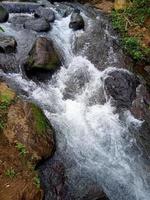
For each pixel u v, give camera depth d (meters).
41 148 3.43
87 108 4.31
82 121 4.11
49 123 3.77
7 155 3.28
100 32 5.41
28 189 3.06
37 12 5.43
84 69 4.75
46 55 4.45
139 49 5.27
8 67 4.40
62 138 3.81
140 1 5.97
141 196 3.62
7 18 5.19
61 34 5.21
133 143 4.12
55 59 4.56
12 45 4.58
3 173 3.14
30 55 4.49
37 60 4.37
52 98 4.25
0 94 3.75
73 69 4.70
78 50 5.04
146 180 3.79
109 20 5.82
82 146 3.83
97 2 6.41
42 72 4.43
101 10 6.16
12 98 3.76
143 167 3.91
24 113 3.63
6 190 3.02
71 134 3.91
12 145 3.37
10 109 3.63
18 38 4.86
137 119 4.39
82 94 4.46
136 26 5.64
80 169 3.58
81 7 6.18
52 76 4.48
